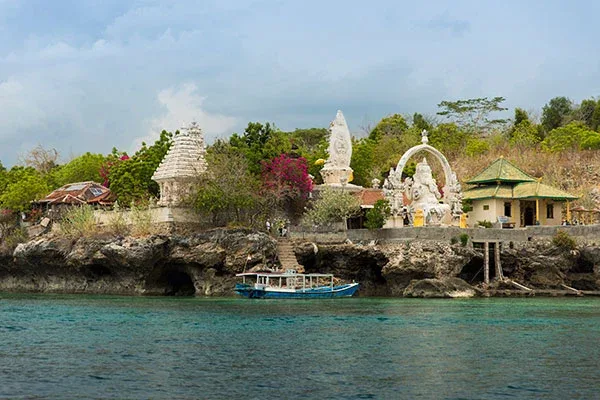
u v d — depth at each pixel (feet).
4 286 342.64
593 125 514.68
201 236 283.38
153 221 303.48
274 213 322.55
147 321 189.98
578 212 365.20
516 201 325.62
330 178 350.84
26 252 315.78
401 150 474.90
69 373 125.49
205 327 178.40
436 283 262.88
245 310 216.13
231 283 280.72
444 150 479.82
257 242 280.72
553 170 431.84
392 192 295.89
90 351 145.38
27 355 141.28
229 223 298.76
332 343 154.40
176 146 312.29
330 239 295.89
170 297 271.08
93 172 453.17
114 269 295.07
